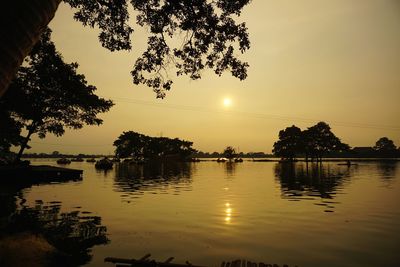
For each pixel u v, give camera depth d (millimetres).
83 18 10898
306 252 10852
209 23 10594
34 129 39875
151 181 41781
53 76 35625
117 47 11234
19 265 7988
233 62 11312
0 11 2803
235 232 13555
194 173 60844
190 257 10297
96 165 82500
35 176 37875
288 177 48344
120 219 16141
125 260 9156
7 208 18844
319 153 112625
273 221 15836
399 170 64562
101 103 42000
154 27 10859
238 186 34656
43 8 3129
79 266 9086
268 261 9992
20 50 3031
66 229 13672
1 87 2949
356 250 11031
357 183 36969
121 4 10219
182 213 18000
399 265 9570
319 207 20000
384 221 15664
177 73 11617
